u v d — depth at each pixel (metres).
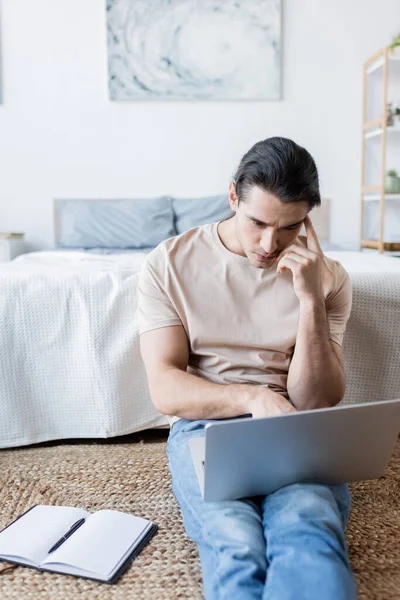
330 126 3.65
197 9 3.48
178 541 1.21
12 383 1.70
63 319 1.70
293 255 1.14
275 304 1.18
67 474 1.53
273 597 0.75
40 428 1.73
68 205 3.50
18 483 1.48
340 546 0.82
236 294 1.18
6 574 1.08
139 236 3.31
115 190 3.60
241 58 3.54
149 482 1.48
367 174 3.73
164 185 3.62
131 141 3.57
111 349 1.71
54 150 3.55
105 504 1.37
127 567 1.11
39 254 2.81
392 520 1.30
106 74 3.51
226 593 0.81
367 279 1.70
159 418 1.75
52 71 3.49
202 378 1.17
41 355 1.70
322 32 3.57
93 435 1.73
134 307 1.72
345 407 0.89
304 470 0.95
